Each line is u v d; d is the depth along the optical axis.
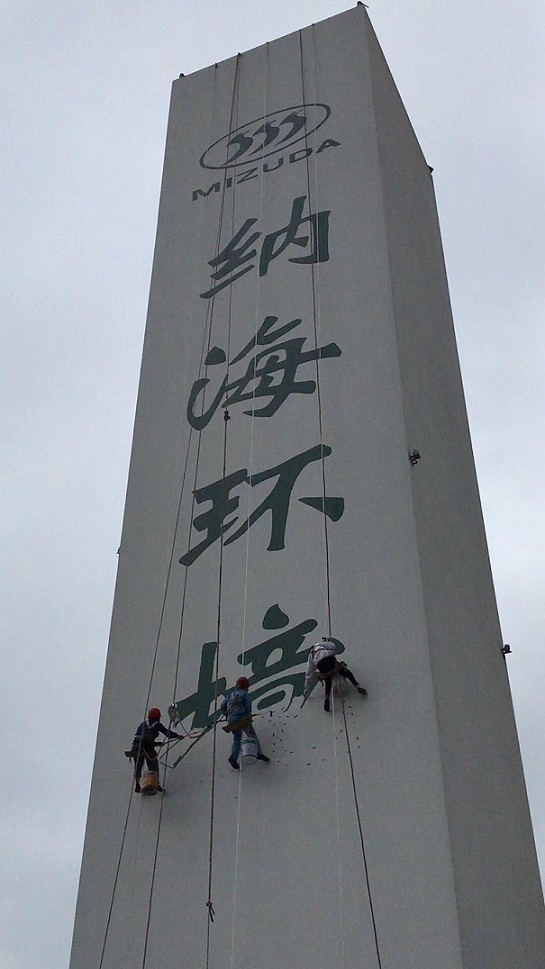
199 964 19.66
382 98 37.41
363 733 21.48
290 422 27.67
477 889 20.02
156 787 21.73
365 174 33.19
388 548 24.17
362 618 23.25
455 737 22.05
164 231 34.97
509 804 25.16
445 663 23.16
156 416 29.64
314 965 18.84
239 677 23.45
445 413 31.91
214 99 39.16
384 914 18.98
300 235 32.28
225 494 26.97
